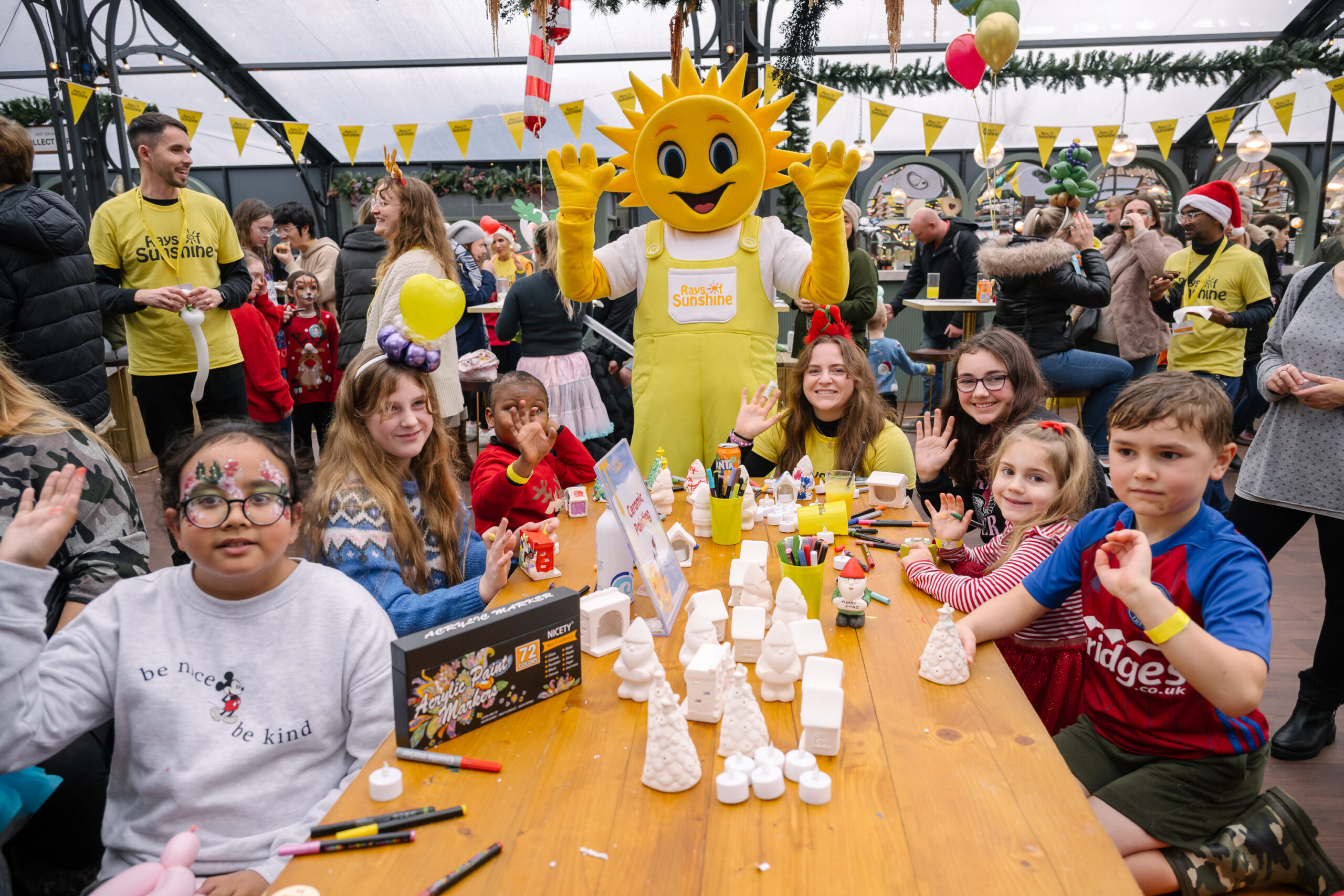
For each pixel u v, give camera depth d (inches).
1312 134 393.1
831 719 48.7
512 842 42.4
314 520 75.0
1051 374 187.0
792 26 215.2
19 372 119.3
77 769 68.6
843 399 109.1
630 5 275.1
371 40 307.3
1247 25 308.8
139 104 247.4
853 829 42.9
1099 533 66.3
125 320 144.8
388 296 149.6
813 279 117.2
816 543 66.6
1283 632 138.6
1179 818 61.1
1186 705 62.7
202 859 53.7
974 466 113.0
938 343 283.7
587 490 107.7
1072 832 42.6
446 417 163.2
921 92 301.4
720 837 42.4
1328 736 105.4
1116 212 247.3
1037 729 52.1
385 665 58.4
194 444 56.4
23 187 118.2
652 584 63.6
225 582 57.7
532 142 375.9
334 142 378.3
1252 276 174.6
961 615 70.1
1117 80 311.6
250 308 183.2
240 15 291.0
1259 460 108.6
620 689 56.6
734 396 122.9
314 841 42.4
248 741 55.7
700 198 119.0
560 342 186.5
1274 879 59.1
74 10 251.6
